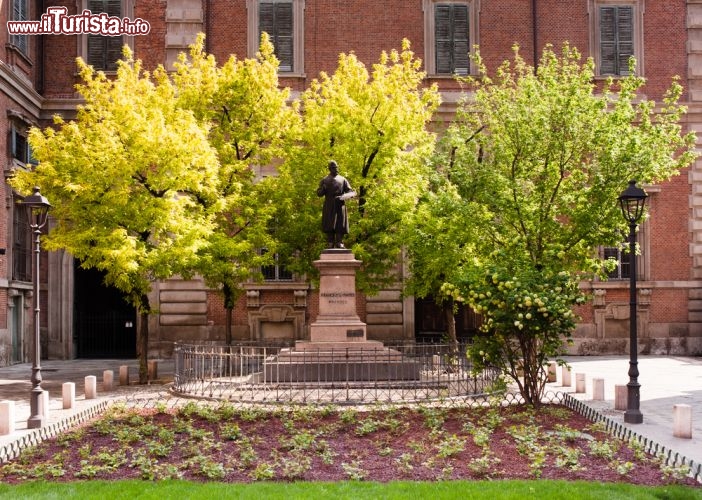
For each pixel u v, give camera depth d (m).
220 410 13.14
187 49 27.92
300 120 22.02
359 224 20.45
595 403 15.22
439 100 21.75
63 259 27.67
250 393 15.64
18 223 26.11
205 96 20.89
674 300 28.64
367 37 28.62
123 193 16.95
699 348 28.47
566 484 8.25
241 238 20.91
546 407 13.78
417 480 8.67
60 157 17.19
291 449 10.25
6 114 24.47
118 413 13.38
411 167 20.72
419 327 28.81
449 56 28.89
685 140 17.23
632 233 13.38
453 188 18.08
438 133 28.09
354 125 20.34
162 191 18.09
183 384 16.98
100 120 18.80
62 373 22.36
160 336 27.09
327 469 9.21
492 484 8.28
